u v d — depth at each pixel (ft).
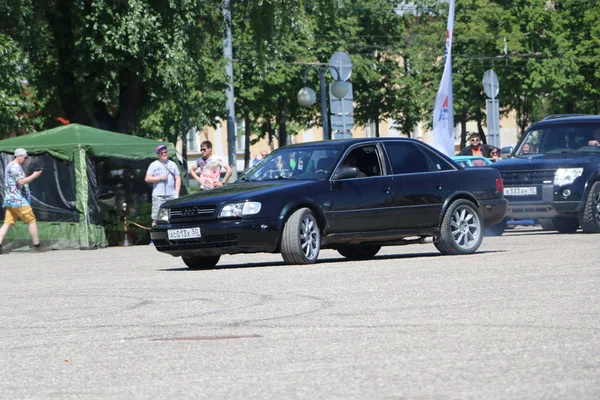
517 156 151.12
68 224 164.25
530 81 364.38
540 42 369.30
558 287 71.56
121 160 171.01
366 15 373.20
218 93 312.29
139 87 217.97
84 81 210.59
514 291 70.03
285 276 87.71
